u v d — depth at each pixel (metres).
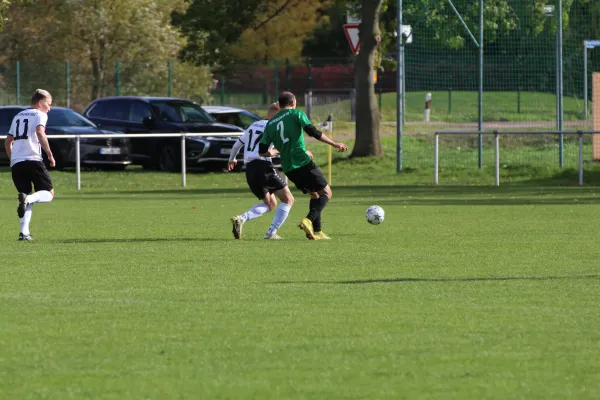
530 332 19.48
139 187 69.06
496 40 87.56
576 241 36.00
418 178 75.94
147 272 28.09
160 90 131.50
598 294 24.05
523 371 16.48
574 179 74.12
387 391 15.30
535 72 88.19
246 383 15.80
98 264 29.80
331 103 126.94
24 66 122.56
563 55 89.38
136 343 18.64
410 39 81.50
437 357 17.45
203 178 74.69
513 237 37.41
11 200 57.31
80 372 16.56
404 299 23.36
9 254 32.31
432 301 23.06
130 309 22.06
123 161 76.94
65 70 124.75
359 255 31.88
